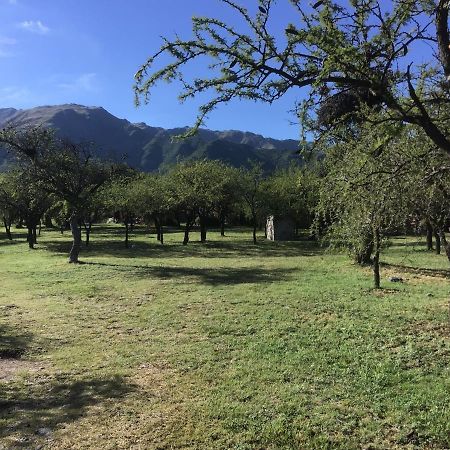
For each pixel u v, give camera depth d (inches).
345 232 478.3
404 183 231.8
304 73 136.6
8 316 430.3
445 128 159.6
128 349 320.8
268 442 185.5
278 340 324.2
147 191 1247.5
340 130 154.2
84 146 843.4
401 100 162.4
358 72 130.4
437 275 618.5
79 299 508.1
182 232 1895.9
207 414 211.9
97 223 2608.3
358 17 143.5
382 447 178.5
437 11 133.6
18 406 229.6
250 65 136.6
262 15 135.3
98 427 204.4
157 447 185.5
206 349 312.0
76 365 290.7
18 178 875.4
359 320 370.6
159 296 509.7
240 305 446.9
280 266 776.3
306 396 227.0
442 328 335.6
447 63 133.3
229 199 1417.3
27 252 1135.0
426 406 210.1
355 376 250.8
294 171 1428.4
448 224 378.0
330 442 183.5
